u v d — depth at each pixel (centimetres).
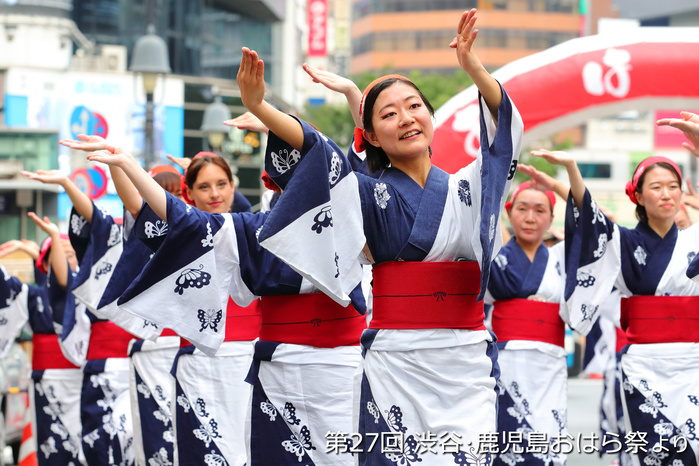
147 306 519
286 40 4650
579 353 1681
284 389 558
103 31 3622
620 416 910
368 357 452
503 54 7188
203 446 652
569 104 974
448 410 441
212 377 656
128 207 566
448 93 3625
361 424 455
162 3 3638
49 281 840
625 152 5603
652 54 973
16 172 2900
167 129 3478
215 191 658
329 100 6531
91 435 848
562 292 772
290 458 558
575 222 688
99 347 855
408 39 7538
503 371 789
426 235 440
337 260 447
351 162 528
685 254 687
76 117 3272
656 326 686
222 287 551
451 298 442
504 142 444
